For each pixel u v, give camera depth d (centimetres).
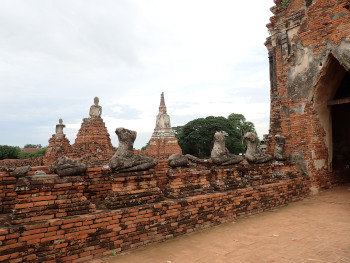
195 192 690
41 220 458
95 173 673
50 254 445
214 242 571
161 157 2983
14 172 607
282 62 1236
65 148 2505
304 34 1127
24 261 421
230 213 736
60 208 482
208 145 5216
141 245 552
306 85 1116
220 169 779
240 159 829
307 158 1089
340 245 533
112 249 512
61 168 506
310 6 1104
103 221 507
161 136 3534
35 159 2205
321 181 1118
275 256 491
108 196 566
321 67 1055
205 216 675
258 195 826
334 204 894
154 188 617
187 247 545
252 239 584
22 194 448
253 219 747
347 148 1348
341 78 1148
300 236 594
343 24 981
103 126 2350
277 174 969
